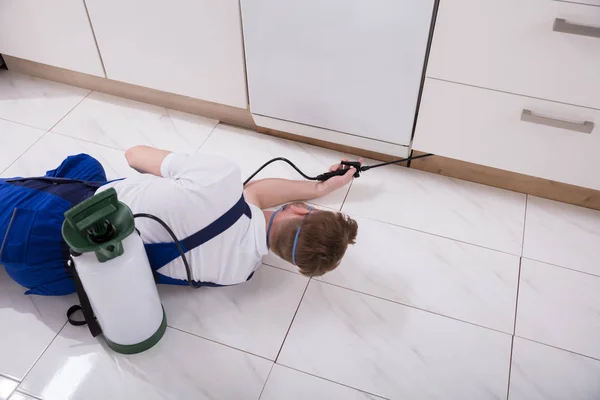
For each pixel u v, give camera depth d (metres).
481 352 1.43
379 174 1.86
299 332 1.47
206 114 2.04
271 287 1.56
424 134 1.71
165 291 1.54
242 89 1.84
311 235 1.27
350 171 1.73
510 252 1.64
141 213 1.23
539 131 1.56
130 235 1.20
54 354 1.41
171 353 1.42
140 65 1.92
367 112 1.70
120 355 1.42
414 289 1.56
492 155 1.68
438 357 1.42
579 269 1.60
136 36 1.83
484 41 1.43
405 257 1.63
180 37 1.77
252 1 1.54
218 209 1.28
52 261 1.37
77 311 1.49
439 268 1.60
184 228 1.28
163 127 2.01
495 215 1.74
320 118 1.78
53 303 1.51
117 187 1.34
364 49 1.54
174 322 1.48
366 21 1.47
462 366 1.41
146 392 1.35
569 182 1.66
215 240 1.31
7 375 1.37
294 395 1.36
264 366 1.40
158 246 1.30
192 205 1.26
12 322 1.47
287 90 1.74
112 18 1.81
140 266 1.22
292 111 1.80
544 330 1.47
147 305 1.32
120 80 2.01
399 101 1.63
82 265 1.15
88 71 2.03
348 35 1.52
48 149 1.91
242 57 1.74
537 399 1.35
